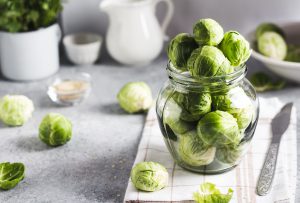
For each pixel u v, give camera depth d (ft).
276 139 2.42
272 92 2.95
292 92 2.93
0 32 3.06
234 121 2.10
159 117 2.26
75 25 3.55
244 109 2.15
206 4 3.39
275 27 3.10
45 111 2.89
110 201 2.20
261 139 2.47
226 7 3.36
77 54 3.31
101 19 3.54
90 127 2.72
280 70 2.85
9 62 3.13
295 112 2.64
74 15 3.52
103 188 2.28
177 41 2.15
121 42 3.22
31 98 3.01
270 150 2.34
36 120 2.81
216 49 2.08
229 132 2.09
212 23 2.09
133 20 3.19
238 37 2.11
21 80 3.18
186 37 2.16
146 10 3.21
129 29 3.20
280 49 2.97
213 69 2.07
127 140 2.60
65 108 2.91
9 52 3.10
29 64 3.13
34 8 3.08
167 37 3.55
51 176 2.36
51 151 2.54
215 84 2.09
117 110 2.87
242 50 2.11
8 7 2.98
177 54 2.15
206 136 2.10
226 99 2.12
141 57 3.27
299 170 2.32
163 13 3.49
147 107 2.79
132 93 2.77
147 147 2.45
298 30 3.20
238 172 2.27
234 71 2.13
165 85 2.28
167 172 2.23
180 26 3.50
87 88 2.98
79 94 2.93
